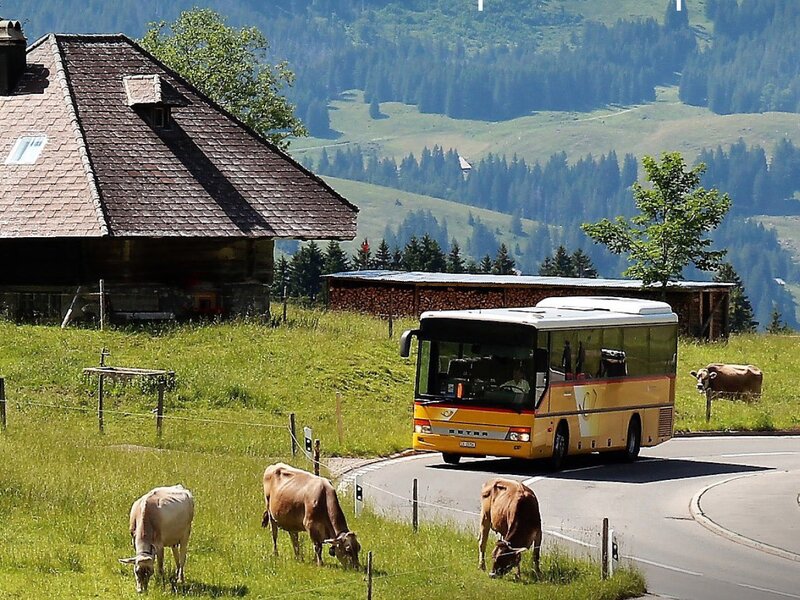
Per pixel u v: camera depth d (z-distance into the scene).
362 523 72.06
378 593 57.66
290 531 63.44
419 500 84.81
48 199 144.50
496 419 98.81
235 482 82.69
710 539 76.94
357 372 132.50
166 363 125.81
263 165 157.50
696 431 134.62
